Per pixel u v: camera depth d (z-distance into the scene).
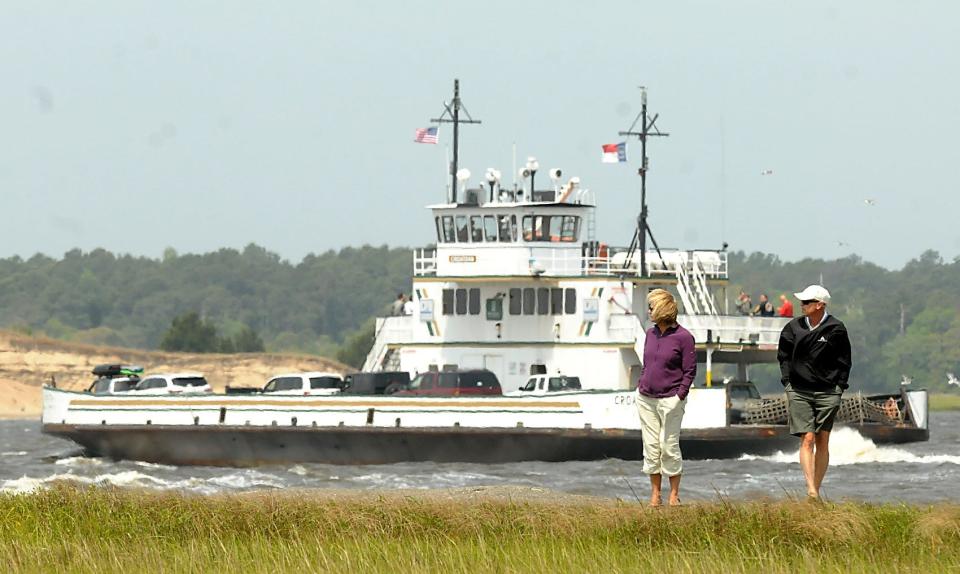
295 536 94.25
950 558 83.31
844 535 87.94
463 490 124.25
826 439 95.88
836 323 94.75
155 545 91.75
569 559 83.38
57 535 96.50
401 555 85.69
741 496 134.62
